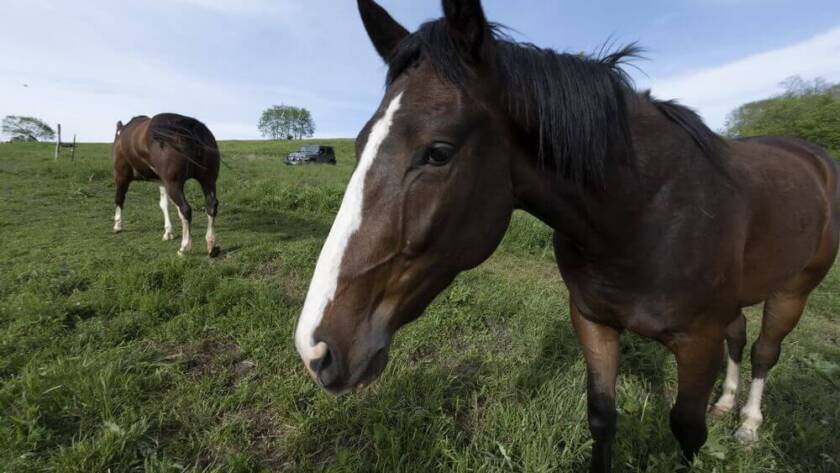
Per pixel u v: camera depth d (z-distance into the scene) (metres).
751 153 1.83
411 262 1.09
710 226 1.36
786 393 2.50
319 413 2.11
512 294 3.69
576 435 1.92
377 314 1.08
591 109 1.20
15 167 11.55
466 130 1.07
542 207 1.32
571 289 1.65
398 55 1.16
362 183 1.06
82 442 1.78
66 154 17.55
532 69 1.18
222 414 2.13
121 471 1.74
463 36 1.08
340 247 1.05
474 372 2.55
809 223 1.88
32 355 2.43
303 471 1.82
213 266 4.14
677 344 1.48
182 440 1.95
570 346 2.78
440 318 3.18
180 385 2.28
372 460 1.87
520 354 2.75
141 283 3.45
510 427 2.00
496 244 1.21
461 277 4.13
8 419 1.88
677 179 1.35
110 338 2.71
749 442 2.05
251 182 9.72
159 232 5.85
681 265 1.34
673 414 1.58
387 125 1.06
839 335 3.42
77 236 5.37
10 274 3.66
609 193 1.30
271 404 2.21
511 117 1.18
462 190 1.08
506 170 1.20
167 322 2.97
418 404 2.19
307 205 7.65
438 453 1.88
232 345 2.78
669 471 1.67
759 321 3.62
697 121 1.49
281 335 2.84
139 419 2.03
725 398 2.38
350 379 1.03
